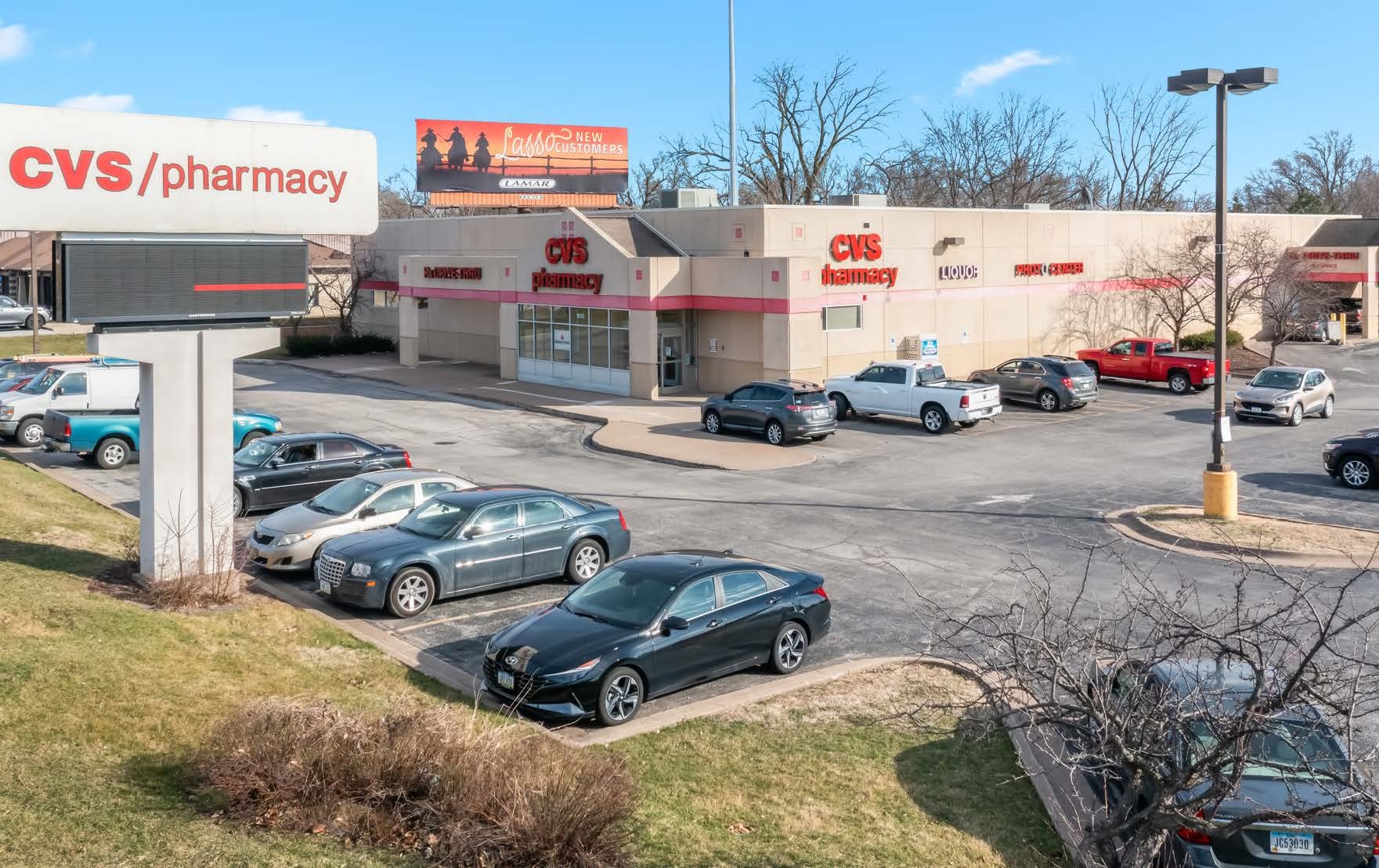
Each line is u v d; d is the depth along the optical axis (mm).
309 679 11664
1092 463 27406
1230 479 20141
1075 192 83688
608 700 11234
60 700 9734
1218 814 7859
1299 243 57875
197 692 10562
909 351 40875
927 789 9867
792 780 9914
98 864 7117
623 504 22812
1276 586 16250
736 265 37000
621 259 38688
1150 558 18141
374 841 7910
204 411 14305
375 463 22188
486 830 7891
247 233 14844
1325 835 7797
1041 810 9539
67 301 13484
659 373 39031
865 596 16203
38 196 13328
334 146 15406
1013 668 7754
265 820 8031
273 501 21125
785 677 12812
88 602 12969
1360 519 21125
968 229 42625
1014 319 44969
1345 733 7371
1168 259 50750
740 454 28469
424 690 11852
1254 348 52750
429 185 55500
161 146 14086
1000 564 17891
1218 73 18734
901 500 23094
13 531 16359
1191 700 7684
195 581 14047
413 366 49094
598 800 8180
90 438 25047
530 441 31266
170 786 8531
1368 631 7820
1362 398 39969
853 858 8492
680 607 12109
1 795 7871
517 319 44250
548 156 58250
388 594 14680
